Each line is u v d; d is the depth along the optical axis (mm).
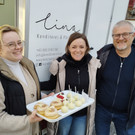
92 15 1897
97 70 1457
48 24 1384
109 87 1394
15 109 942
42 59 1462
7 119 872
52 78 1474
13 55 934
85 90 1410
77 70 1374
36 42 1340
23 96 962
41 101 1157
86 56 1406
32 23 1250
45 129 1778
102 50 1483
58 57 1476
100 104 1550
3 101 892
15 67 1012
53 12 1386
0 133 897
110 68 1376
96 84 1539
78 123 1459
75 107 1175
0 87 866
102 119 1547
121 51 1286
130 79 1296
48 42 1452
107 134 1589
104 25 2221
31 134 1087
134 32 1261
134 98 1277
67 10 1521
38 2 1233
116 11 2383
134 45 1374
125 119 1446
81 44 1287
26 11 1179
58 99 1211
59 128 1484
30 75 1120
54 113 983
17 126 877
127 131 1448
